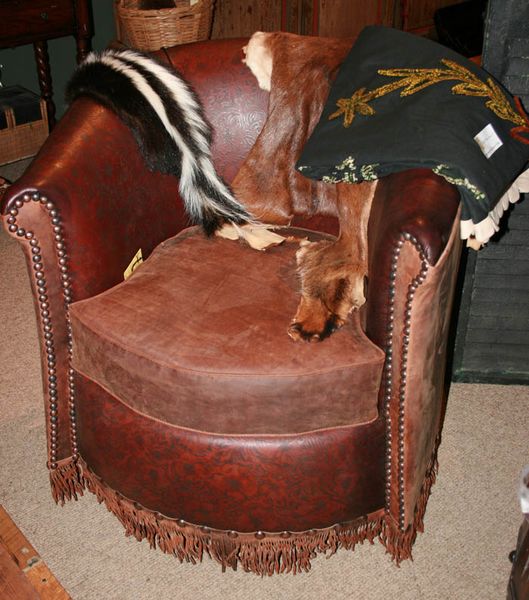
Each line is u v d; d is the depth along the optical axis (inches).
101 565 57.7
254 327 51.6
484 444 68.6
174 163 58.4
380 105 52.6
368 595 55.4
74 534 60.1
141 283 56.2
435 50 55.9
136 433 52.7
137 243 59.0
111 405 53.8
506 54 59.3
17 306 87.4
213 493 52.4
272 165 62.9
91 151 54.3
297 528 53.5
